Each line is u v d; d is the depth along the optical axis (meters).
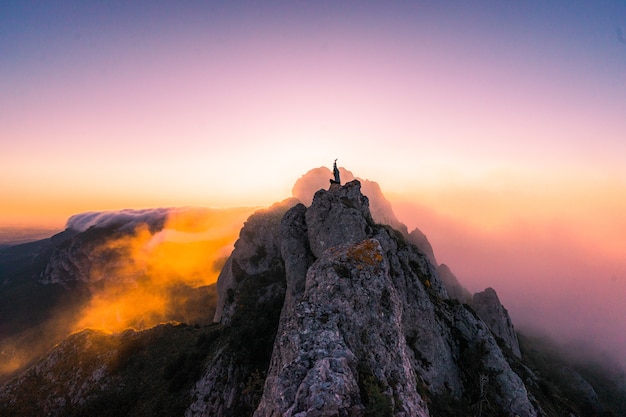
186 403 40.03
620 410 115.50
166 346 51.78
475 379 42.06
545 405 49.72
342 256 26.31
